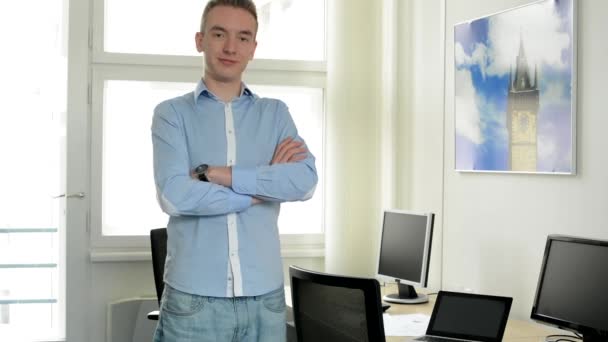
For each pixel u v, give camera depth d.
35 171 4.52
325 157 4.66
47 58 4.50
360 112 4.53
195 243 2.14
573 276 2.76
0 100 4.47
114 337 4.36
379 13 4.56
